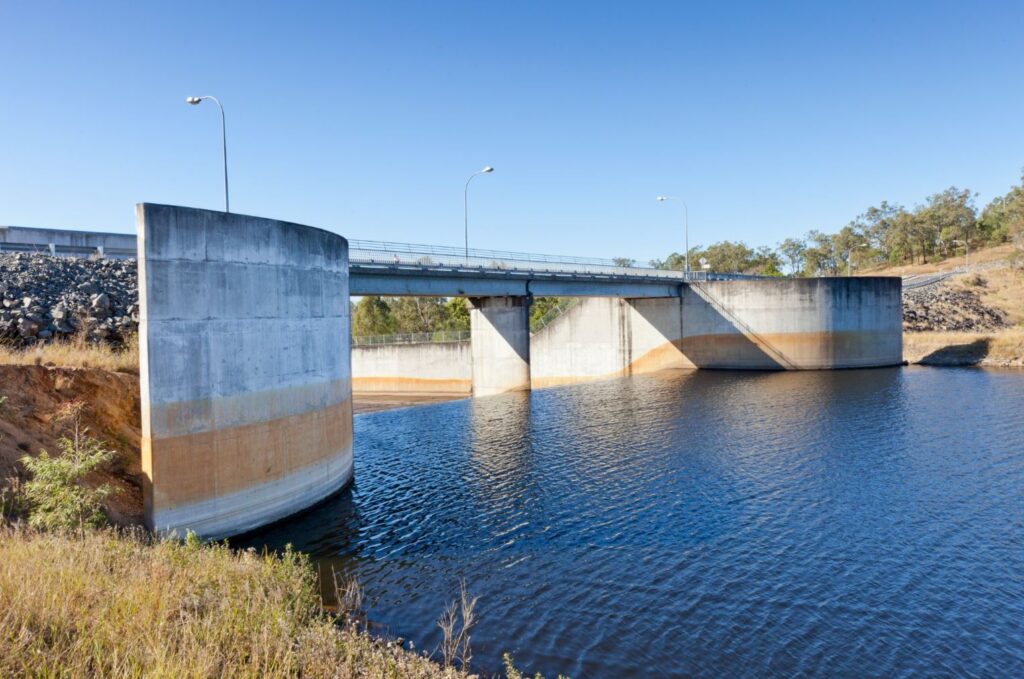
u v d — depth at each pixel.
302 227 21.89
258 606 11.32
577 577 16.16
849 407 38.19
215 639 9.65
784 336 57.94
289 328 21.08
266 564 14.50
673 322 63.25
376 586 15.86
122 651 8.68
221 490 18.36
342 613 14.23
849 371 55.56
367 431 38.41
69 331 22.58
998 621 13.52
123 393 18.98
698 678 11.73
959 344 60.81
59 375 18.09
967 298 81.06
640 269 58.75
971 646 12.62
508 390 52.50
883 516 19.84
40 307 23.14
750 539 18.30
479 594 15.33
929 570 16.03
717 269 145.62
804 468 25.36
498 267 47.81
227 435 18.55
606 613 14.25
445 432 36.72
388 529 19.98
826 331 56.84
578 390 51.97
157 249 16.78
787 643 12.85
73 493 14.48
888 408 37.47
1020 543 17.52
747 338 59.50
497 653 12.69
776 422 34.62
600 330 67.25
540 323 70.88
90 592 10.32
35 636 8.74
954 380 47.88
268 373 20.05
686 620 13.84
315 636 11.10
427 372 69.94
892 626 13.41
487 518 20.80
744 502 21.50
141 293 16.58
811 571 16.12
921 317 73.94
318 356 22.72
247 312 19.30
